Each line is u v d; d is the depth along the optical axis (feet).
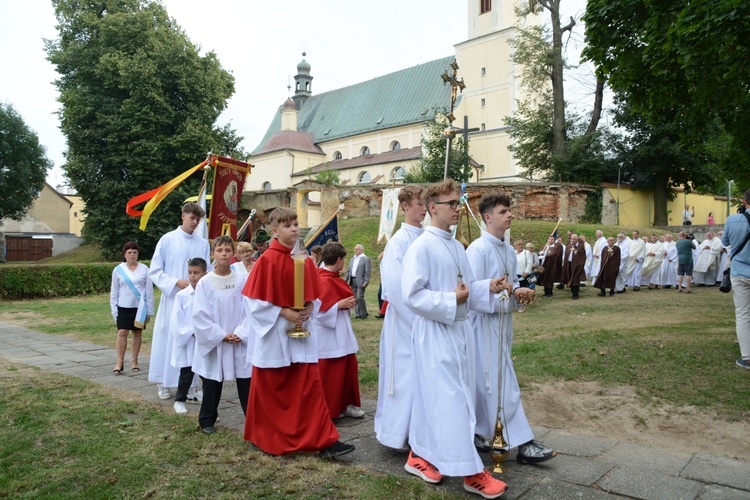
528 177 112.68
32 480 12.77
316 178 155.43
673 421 17.19
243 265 21.03
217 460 14.02
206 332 16.05
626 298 49.47
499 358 13.70
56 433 16.07
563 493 12.12
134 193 98.94
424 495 11.85
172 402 20.02
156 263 21.80
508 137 137.80
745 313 21.94
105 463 13.74
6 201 129.08
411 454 13.43
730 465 13.78
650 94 30.19
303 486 12.46
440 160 103.86
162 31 102.01
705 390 19.34
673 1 25.79
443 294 12.29
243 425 17.26
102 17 104.17
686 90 29.12
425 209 15.12
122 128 98.68
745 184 34.45
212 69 108.68
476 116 146.92
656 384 20.31
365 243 81.82
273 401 14.66
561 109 97.25
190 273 18.86
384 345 14.58
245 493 12.10
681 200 118.73
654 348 25.32
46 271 64.39
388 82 182.60
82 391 21.08
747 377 20.52
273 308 14.40
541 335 31.12
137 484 12.53
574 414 18.34
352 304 18.42
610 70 30.22
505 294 13.12
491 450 12.77
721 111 29.76
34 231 178.91
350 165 167.53
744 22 21.08
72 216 210.18
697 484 12.59
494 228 14.57
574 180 98.27
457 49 151.94
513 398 13.79
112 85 98.43
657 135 95.96
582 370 22.57
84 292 67.41
